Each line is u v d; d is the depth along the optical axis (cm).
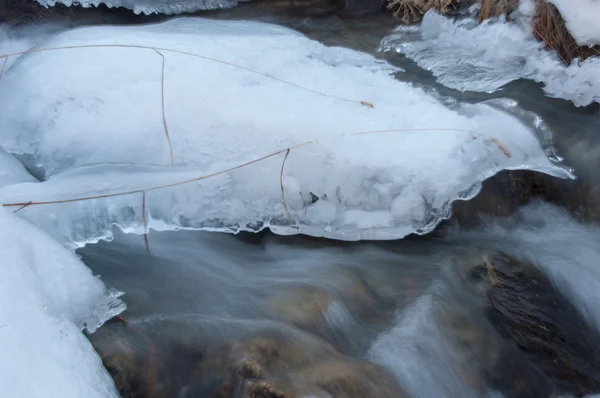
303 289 346
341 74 471
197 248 382
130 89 406
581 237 408
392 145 401
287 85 433
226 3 670
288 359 294
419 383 310
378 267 380
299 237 398
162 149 392
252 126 393
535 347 342
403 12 649
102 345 293
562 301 371
